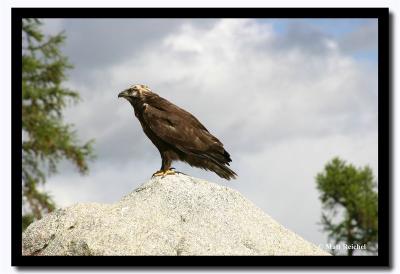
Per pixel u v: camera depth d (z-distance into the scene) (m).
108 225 14.37
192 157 16.88
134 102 17.36
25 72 33.41
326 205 30.91
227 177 16.98
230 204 15.08
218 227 14.47
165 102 17.30
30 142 33.31
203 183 15.48
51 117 33.97
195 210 14.77
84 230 14.41
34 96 33.00
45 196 33.06
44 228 14.91
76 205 15.13
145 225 14.37
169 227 14.38
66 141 33.25
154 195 15.09
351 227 30.17
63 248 14.28
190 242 14.00
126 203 15.04
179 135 16.73
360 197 30.48
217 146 16.89
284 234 14.89
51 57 33.84
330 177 30.84
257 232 14.62
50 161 33.62
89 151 33.69
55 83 33.75
